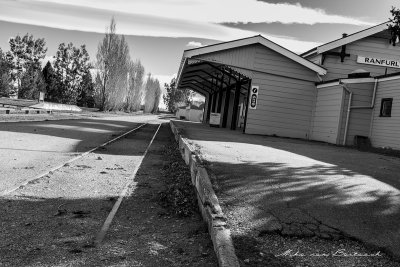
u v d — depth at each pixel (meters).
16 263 3.64
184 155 10.34
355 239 4.25
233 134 17.98
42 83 80.12
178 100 120.69
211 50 19.23
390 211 4.98
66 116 33.91
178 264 3.82
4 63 73.88
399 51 20.31
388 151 13.17
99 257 3.90
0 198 5.79
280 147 12.15
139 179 7.98
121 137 17.66
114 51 63.84
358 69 20.28
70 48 88.81
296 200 5.29
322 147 13.95
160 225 5.05
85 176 7.87
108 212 5.51
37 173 7.74
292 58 19.45
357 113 16.52
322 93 18.89
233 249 3.84
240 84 24.55
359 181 6.52
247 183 6.03
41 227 4.70
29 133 15.13
